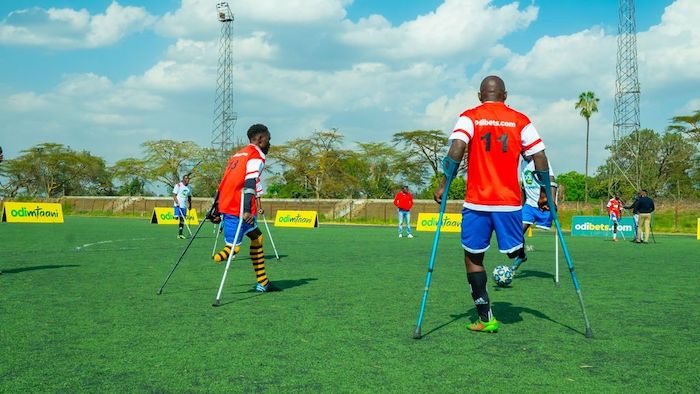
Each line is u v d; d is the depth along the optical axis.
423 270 9.98
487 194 4.81
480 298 4.92
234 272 9.44
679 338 4.80
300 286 7.82
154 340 4.59
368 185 78.75
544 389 3.42
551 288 7.94
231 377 3.63
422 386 3.46
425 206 53.66
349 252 14.13
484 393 3.34
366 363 3.95
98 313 5.72
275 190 78.62
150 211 59.53
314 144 75.50
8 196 83.12
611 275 9.69
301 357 4.11
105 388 3.41
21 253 12.76
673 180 73.62
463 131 4.83
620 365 3.96
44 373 3.70
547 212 9.17
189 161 79.56
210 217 7.25
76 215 55.91
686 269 10.80
